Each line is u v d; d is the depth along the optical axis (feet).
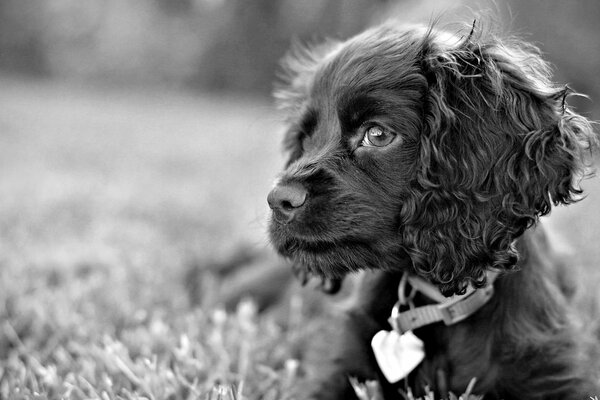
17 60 16.88
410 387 2.13
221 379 2.27
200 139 8.59
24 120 9.76
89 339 2.50
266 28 14.66
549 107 2.04
